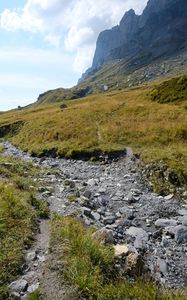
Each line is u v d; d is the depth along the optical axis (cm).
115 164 3259
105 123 4775
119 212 1891
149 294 1027
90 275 1049
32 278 1064
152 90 6412
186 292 1105
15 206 1516
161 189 2389
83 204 1859
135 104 5725
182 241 1527
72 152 3831
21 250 1197
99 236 1338
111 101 6756
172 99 5597
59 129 5006
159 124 4116
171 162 2688
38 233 1360
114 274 1104
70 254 1159
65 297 982
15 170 2491
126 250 1232
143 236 1550
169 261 1349
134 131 4084
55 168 3350
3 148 5009
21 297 984
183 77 6156
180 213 1922
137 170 2905
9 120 7881
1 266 1091
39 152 4212
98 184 2548
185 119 4134
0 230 1283
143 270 1173
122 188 2425
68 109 6956
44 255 1184
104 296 987
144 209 1964
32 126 5941
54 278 1058
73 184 2341
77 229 1359
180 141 3562
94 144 3962
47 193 1958
